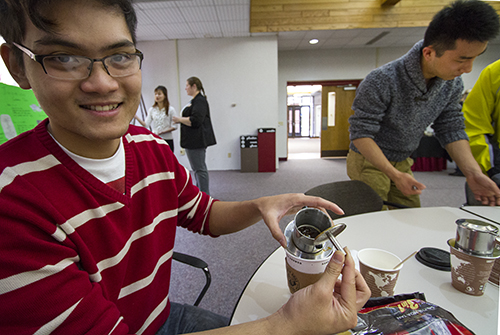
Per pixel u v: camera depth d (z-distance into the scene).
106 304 0.38
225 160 5.19
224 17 3.93
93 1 0.37
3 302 0.30
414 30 4.50
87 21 0.37
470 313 0.50
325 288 0.36
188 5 3.56
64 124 0.41
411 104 1.24
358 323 0.42
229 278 1.67
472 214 0.96
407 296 0.48
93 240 0.46
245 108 4.99
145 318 0.60
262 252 1.98
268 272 0.65
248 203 0.69
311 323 0.36
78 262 0.43
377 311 0.44
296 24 4.34
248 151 4.84
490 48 5.54
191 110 2.85
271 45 4.79
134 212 0.56
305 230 0.52
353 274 0.39
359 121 1.29
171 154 0.70
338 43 5.31
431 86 1.20
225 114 5.02
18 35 0.37
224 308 1.40
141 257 0.57
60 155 0.43
